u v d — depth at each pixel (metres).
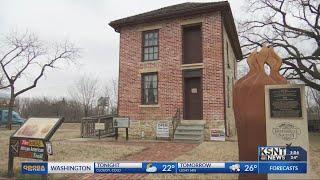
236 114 7.79
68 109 51.59
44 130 8.31
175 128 16.61
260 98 7.59
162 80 17.95
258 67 7.77
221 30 16.92
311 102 52.94
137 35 19.06
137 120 18.31
